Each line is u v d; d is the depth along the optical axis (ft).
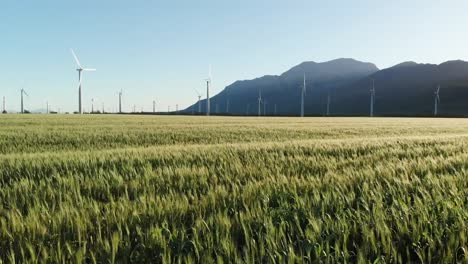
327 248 13.24
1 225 16.51
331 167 31.76
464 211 17.21
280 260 12.28
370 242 14.35
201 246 13.55
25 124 139.64
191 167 32.76
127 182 25.49
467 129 139.74
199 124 157.17
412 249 14.61
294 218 16.49
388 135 99.30
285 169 31.09
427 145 54.44
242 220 15.71
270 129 118.52
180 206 18.30
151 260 13.38
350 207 18.17
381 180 25.48
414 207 18.49
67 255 13.23
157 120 203.51
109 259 12.84
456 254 13.39
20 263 12.79
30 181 25.77
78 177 26.76
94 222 16.70
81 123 152.35
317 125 160.66
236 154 40.40
